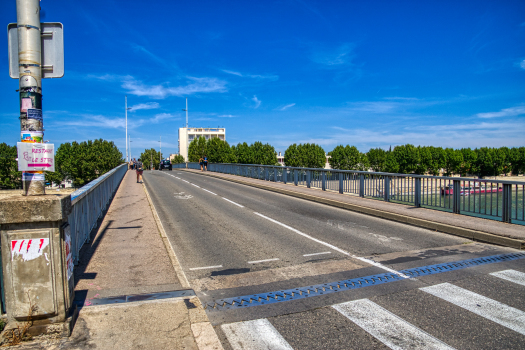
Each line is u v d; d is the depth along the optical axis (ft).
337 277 18.06
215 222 33.91
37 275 10.80
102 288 15.70
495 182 30.68
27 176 11.10
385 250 23.38
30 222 10.65
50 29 11.68
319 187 60.64
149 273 17.90
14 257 10.62
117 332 11.50
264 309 14.30
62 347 10.52
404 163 333.83
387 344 11.39
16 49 11.38
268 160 265.13
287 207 43.80
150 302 13.92
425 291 15.97
